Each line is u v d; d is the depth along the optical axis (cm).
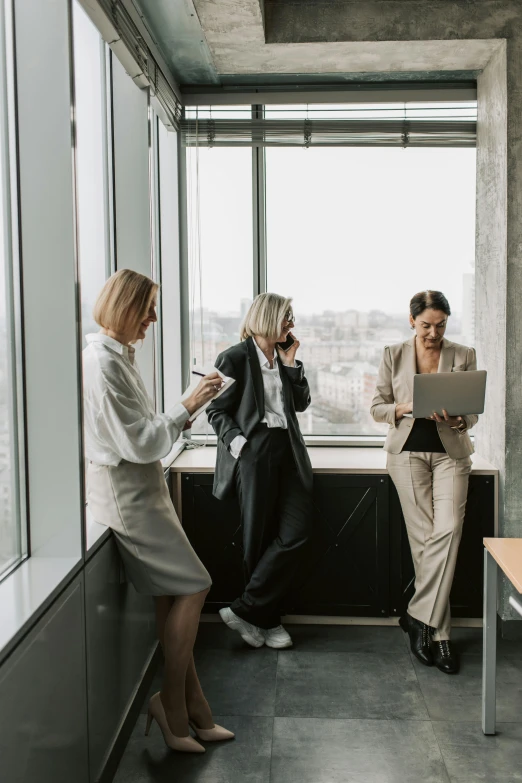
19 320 219
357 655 355
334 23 364
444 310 344
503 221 368
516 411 370
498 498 380
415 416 331
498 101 375
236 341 446
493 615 278
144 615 317
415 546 356
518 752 272
